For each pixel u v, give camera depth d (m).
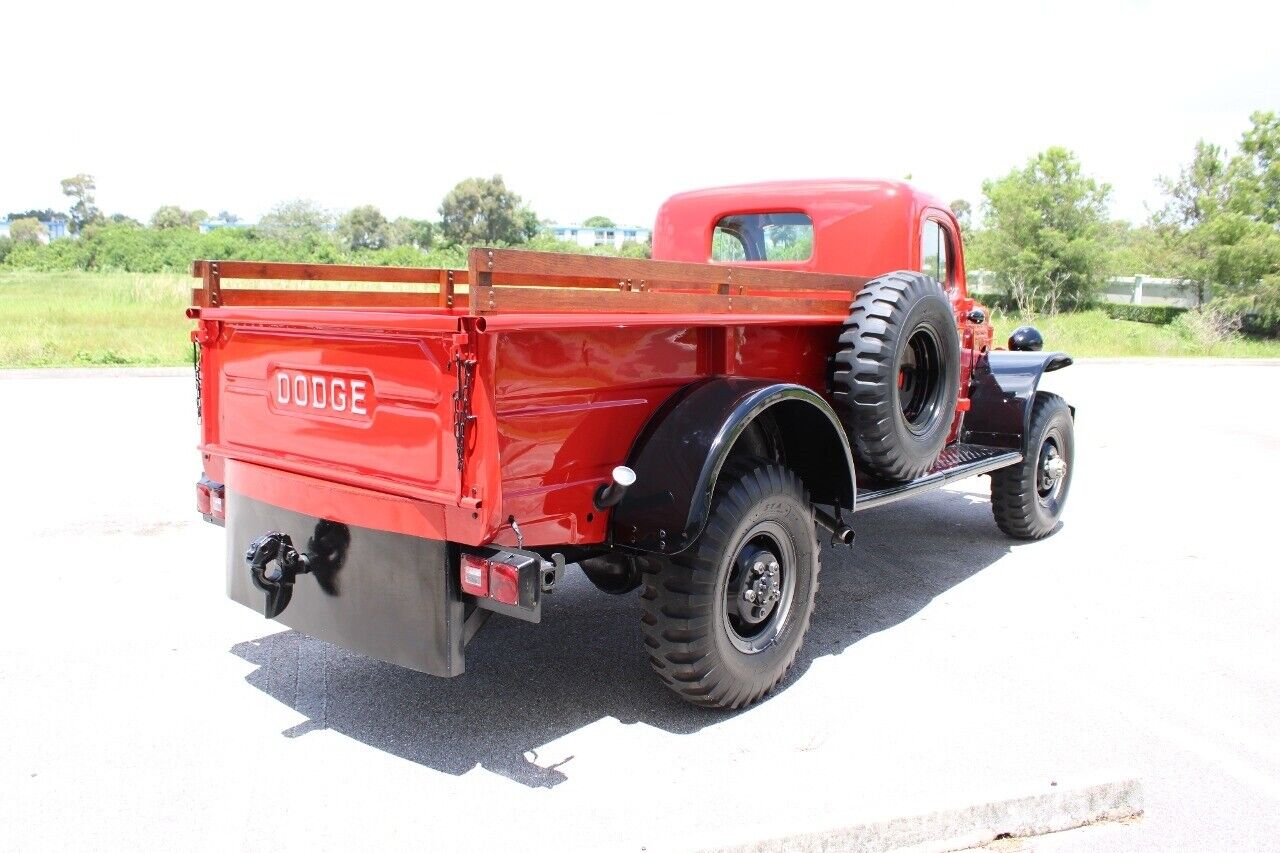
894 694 3.68
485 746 3.20
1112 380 17.95
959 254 5.71
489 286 2.55
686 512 3.06
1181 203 36.19
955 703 3.60
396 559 2.88
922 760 3.13
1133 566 5.51
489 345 2.58
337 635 3.07
